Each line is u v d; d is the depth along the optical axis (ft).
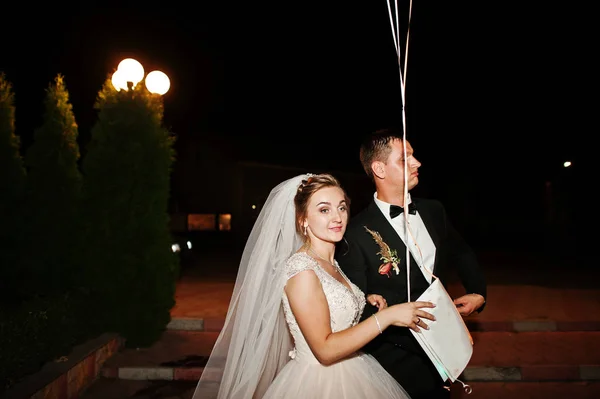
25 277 20.71
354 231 8.87
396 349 8.61
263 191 64.95
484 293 9.07
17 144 21.49
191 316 22.39
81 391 15.46
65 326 15.85
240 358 7.86
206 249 59.67
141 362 17.56
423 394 8.51
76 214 21.07
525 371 17.22
